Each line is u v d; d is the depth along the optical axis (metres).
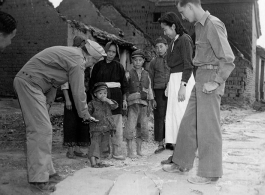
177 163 4.05
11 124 8.20
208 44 3.63
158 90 5.45
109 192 3.49
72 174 4.14
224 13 21.16
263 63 27.91
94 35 14.58
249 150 5.87
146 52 19.25
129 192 3.42
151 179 3.90
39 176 3.35
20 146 5.75
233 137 7.45
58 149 5.72
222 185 3.71
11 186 3.57
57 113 10.05
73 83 3.56
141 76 5.14
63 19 14.55
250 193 3.45
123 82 5.01
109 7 20.55
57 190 3.46
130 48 16.58
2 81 16.14
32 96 3.38
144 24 21.48
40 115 3.37
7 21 3.07
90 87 4.99
